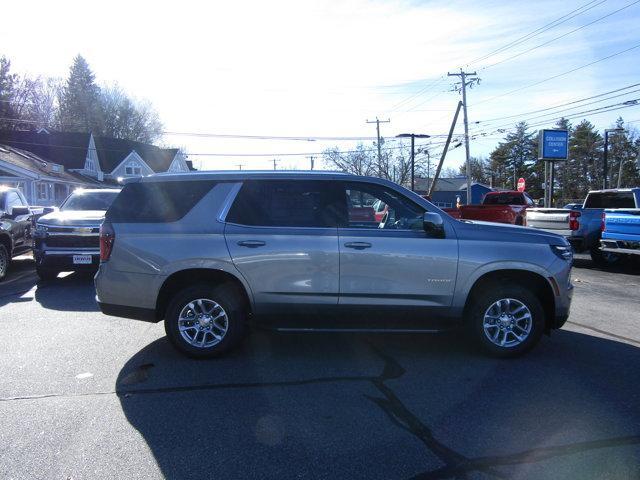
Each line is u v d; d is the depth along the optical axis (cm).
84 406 417
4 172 2698
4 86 4850
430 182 7388
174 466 327
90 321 692
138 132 7156
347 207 534
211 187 538
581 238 1302
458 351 565
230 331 528
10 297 858
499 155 9444
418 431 375
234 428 379
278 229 523
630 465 329
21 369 502
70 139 4428
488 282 541
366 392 448
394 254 516
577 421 392
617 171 8119
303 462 332
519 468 326
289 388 457
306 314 527
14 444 355
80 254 952
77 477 314
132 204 541
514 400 431
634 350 573
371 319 530
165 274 520
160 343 592
